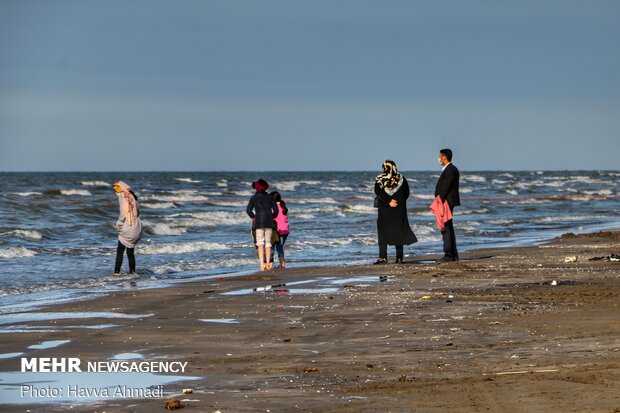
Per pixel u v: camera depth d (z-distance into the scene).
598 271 28.39
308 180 196.75
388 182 33.22
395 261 34.78
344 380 12.65
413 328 17.17
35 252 41.88
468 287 24.55
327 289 25.00
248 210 33.22
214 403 11.41
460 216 83.00
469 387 11.89
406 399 11.41
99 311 20.94
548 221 74.12
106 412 11.10
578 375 12.18
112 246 46.81
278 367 13.71
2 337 17.02
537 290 23.06
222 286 26.45
